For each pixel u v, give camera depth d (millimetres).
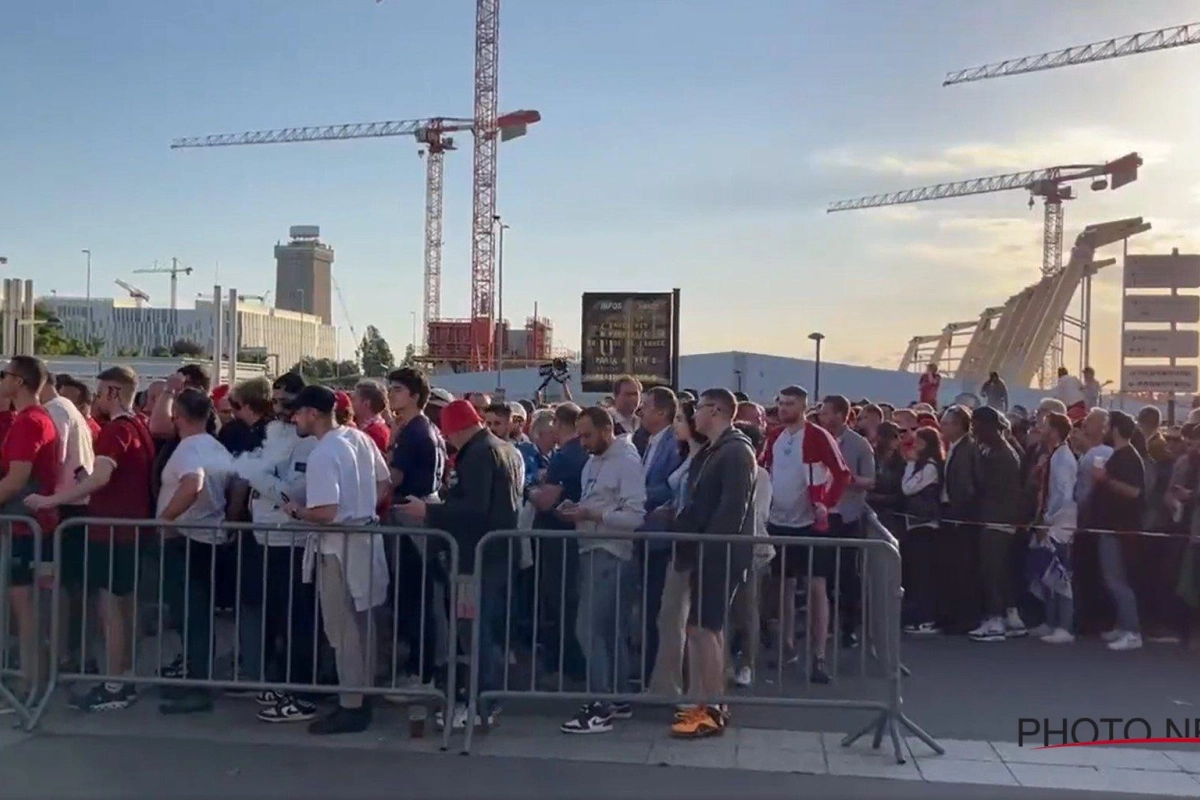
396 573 6742
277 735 6641
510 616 6809
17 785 5719
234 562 7125
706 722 6699
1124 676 8469
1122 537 9539
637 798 5664
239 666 7000
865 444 9164
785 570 6984
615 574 6918
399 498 7535
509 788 5781
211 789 5699
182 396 7219
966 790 5867
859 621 7473
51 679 6754
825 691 7090
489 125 90625
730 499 6676
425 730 6676
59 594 6789
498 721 6914
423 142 103250
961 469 10219
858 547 6781
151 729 6711
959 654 9297
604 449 7117
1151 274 28812
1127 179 96000
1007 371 59594
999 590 10008
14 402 7473
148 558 7016
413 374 7711
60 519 7219
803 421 8578
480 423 6965
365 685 6738
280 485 7078
